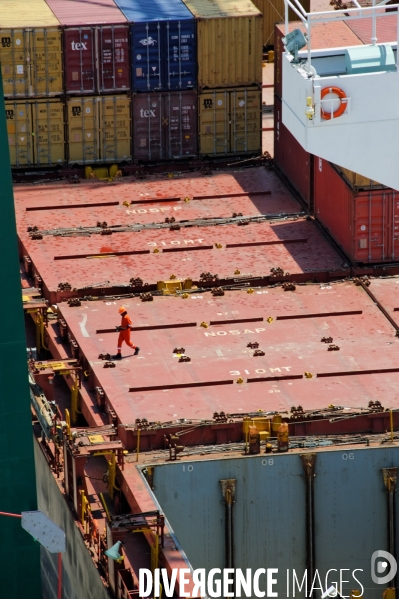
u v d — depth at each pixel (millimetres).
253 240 67500
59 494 51781
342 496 50656
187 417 51969
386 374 55312
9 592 44844
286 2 40844
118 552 44969
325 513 50812
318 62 40938
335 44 67812
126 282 63188
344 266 64500
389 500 50750
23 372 43375
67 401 58594
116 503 50125
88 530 48875
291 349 57281
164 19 74125
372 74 39750
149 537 46969
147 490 48406
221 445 51156
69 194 73375
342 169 64625
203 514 50188
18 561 44594
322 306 60938
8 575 44719
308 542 50719
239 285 63062
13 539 44406
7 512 44250
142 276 63812
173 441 50531
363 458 50406
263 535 50594
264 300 61688
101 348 57500
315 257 65625
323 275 63875
